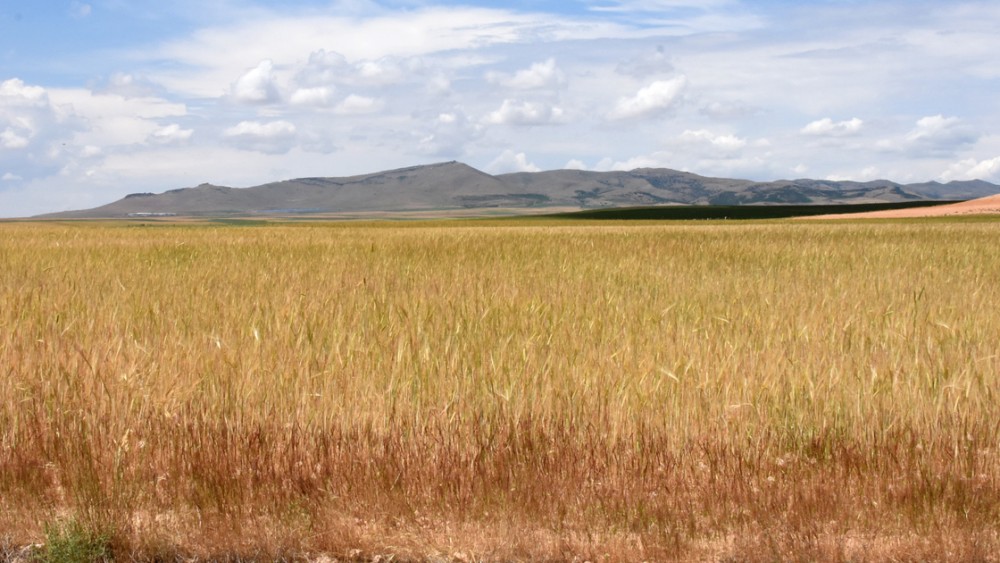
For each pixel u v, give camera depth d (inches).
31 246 613.3
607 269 445.1
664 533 145.2
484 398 179.3
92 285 348.8
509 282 373.4
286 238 758.5
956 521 147.4
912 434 165.2
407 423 175.9
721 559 142.8
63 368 198.8
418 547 146.4
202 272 411.8
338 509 156.2
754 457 163.6
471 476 161.5
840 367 193.3
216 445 171.2
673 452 165.8
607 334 231.5
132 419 179.9
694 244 673.6
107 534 147.1
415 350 210.5
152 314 263.1
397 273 424.5
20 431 178.5
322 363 202.1
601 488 158.4
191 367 197.0
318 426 173.3
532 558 144.2
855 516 150.5
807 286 366.3
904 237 805.2
